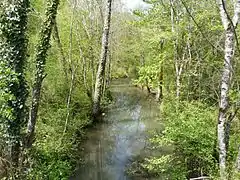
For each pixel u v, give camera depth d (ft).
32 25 44.93
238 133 38.65
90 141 65.82
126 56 145.79
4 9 33.94
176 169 40.55
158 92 110.32
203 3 60.90
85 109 76.23
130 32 129.90
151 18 75.25
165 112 65.57
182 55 76.13
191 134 36.96
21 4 34.30
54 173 39.68
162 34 69.36
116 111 95.91
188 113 42.75
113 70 164.45
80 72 83.71
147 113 93.61
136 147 62.08
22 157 35.81
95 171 51.11
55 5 37.47
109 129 75.20
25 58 36.52
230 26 27.22
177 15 65.67
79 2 80.23
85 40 82.89
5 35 34.14
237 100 30.48
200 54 67.87
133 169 51.44
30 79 40.86
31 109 37.22
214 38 60.54
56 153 43.78
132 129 75.97
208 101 60.75
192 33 67.72
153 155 56.29
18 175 34.88
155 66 82.48
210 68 63.26
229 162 31.35
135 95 129.18
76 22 75.77
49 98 63.16
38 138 43.47
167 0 70.23
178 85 65.77
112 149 61.67
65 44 75.77
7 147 35.12
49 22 37.40
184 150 38.96
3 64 31.30
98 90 78.74
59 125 54.29
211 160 35.04
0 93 31.58
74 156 53.88
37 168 37.35
